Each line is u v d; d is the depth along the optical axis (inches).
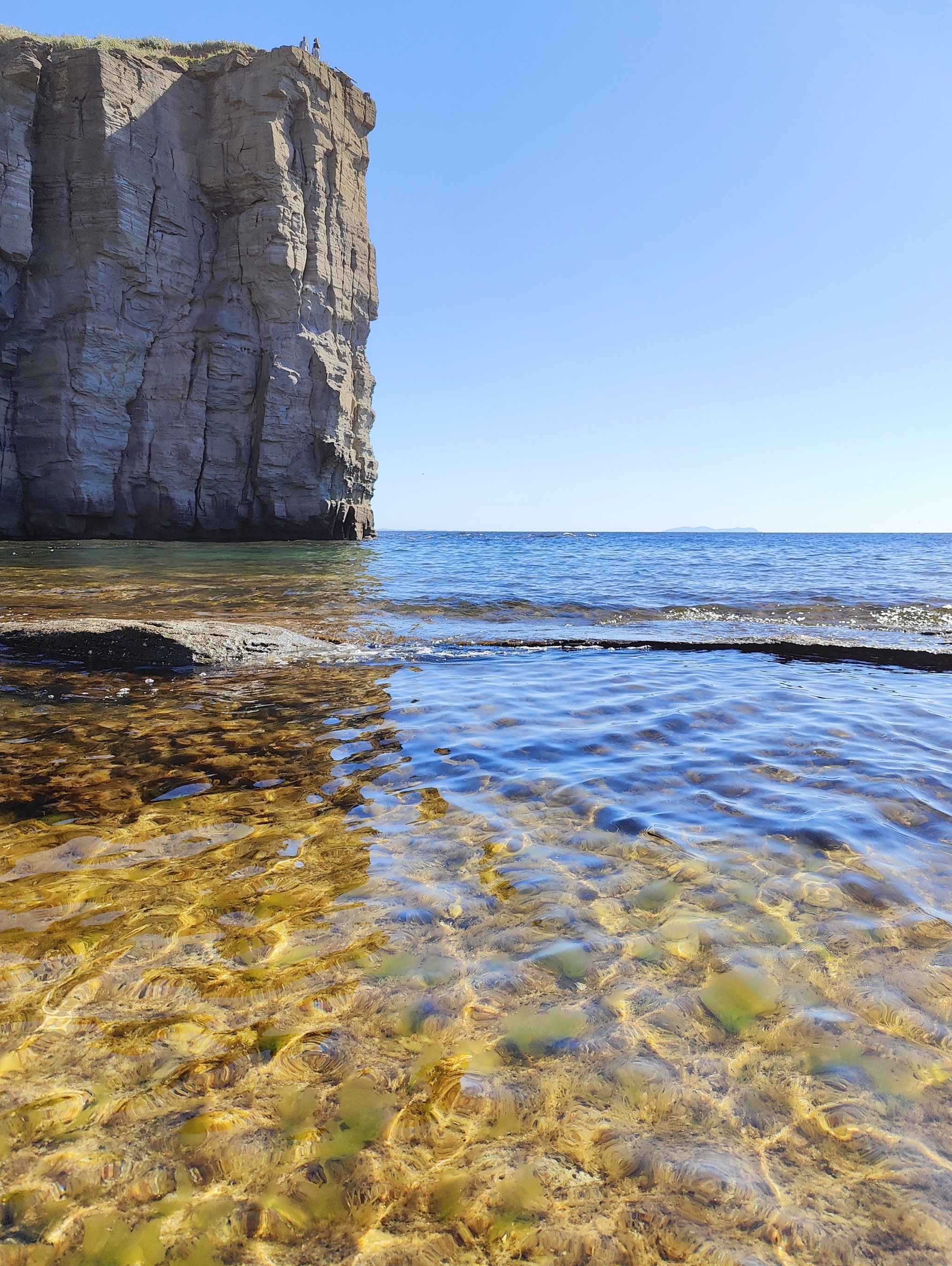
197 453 1375.5
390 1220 57.1
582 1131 65.2
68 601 442.6
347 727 193.0
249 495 1438.2
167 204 1320.1
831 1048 74.8
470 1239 55.8
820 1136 64.5
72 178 1246.9
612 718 201.6
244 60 1357.0
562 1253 54.7
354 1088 69.6
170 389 1352.1
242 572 684.7
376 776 155.4
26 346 1245.1
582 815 134.4
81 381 1246.3
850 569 781.9
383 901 103.9
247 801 141.6
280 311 1403.8
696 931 95.8
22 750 171.5
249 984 85.0
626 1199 58.9
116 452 1304.1
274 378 1397.6
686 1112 67.2
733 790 146.6
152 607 426.6
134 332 1304.1
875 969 87.4
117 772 156.9
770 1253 54.6
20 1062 72.6
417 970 87.6
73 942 93.4
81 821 131.4
